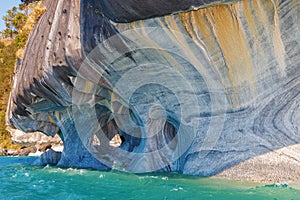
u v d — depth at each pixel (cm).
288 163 603
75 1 879
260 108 673
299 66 641
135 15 609
